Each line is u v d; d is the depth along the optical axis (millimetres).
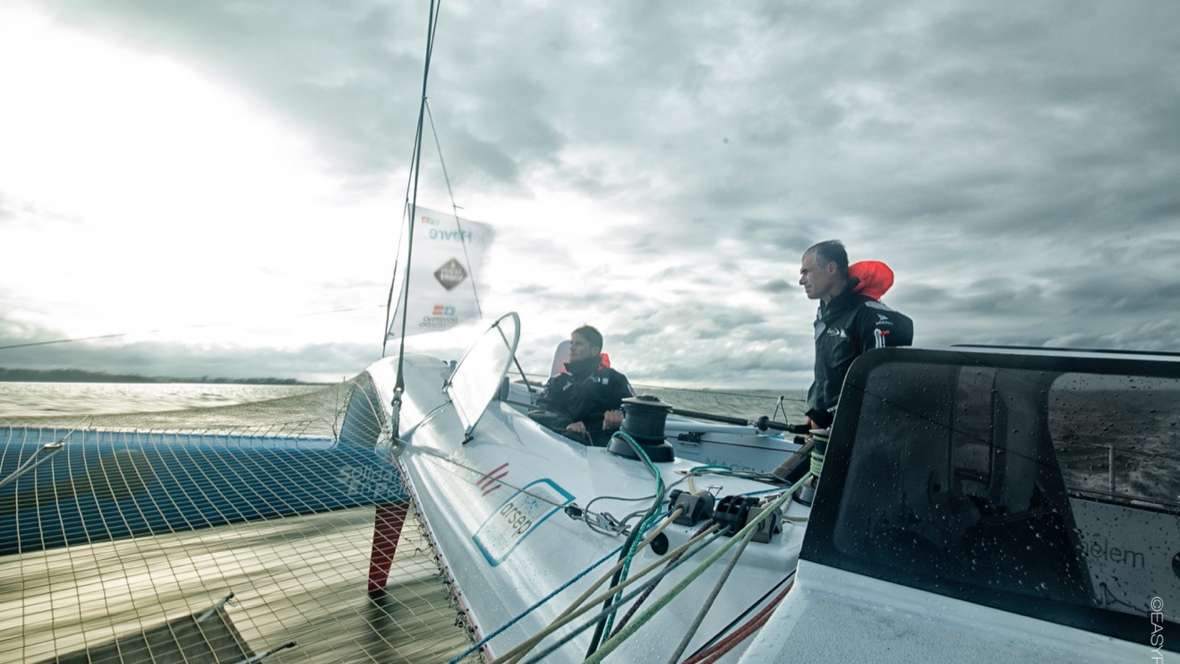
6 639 2467
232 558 3078
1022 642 1001
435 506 2732
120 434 4973
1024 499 1148
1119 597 1032
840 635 1012
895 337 2645
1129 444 1117
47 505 3551
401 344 3637
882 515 1220
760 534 1552
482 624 1971
